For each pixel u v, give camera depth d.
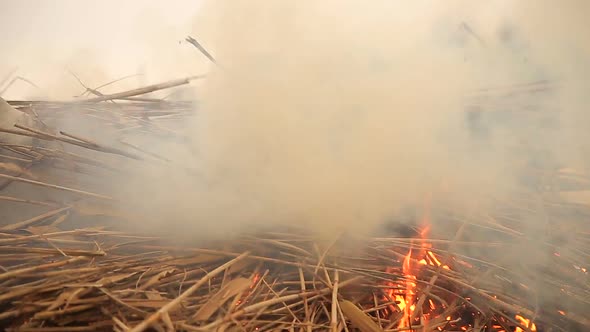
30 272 1.74
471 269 2.14
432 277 2.07
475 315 2.00
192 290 1.69
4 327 1.56
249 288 1.90
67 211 2.21
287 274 2.02
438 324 1.91
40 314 1.52
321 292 1.90
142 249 2.07
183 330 1.61
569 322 1.96
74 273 1.73
